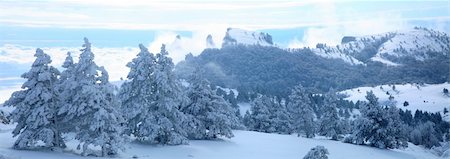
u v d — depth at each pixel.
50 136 35.66
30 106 36.38
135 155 39.41
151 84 47.22
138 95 47.12
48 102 36.50
